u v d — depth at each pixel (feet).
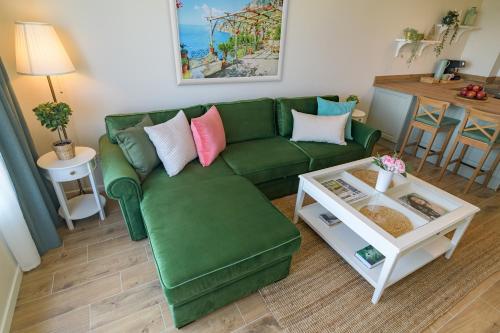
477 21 13.04
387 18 10.72
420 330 4.79
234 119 8.32
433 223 5.20
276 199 8.30
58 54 5.66
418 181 6.71
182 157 6.57
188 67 7.98
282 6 8.45
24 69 5.44
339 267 6.01
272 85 9.72
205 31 7.75
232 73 8.70
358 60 11.06
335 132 8.62
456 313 5.11
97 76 7.06
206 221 4.94
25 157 5.46
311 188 6.38
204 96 8.71
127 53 7.14
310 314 4.99
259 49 8.77
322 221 6.75
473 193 9.16
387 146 12.46
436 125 9.53
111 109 7.59
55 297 5.09
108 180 5.35
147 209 5.33
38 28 5.32
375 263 5.53
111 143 6.86
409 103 10.93
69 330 4.56
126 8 6.68
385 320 4.93
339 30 9.95
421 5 11.24
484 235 7.13
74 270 5.66
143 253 6.13
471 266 6.16
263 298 5.26
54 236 6.11
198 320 4.81
